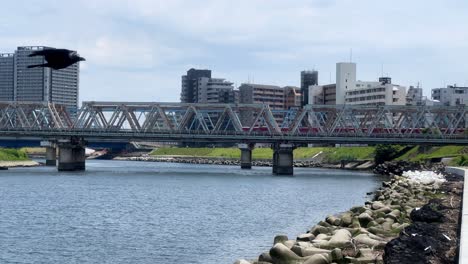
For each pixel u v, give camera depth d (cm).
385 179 14725
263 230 6184
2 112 18688
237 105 17850
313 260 3072
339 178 15162
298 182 13512
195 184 12794
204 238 5659
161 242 5453
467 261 2134
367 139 16812
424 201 6197
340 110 17700
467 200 4156
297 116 18462
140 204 8850
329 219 4638
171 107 17962
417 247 2888
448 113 17762
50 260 4700
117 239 5628
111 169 19850
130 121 17862
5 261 4656
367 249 3353
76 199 9562
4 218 7212
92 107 18200
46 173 16762
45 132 17962
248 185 12556
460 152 18650
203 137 17375
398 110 17575
